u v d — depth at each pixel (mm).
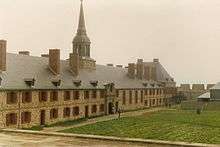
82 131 48062
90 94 71188
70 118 64125
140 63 102875
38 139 21938
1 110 48062
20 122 51844
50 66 65000
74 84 66625
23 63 59406
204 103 90875
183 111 85062
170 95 119750
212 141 38375
